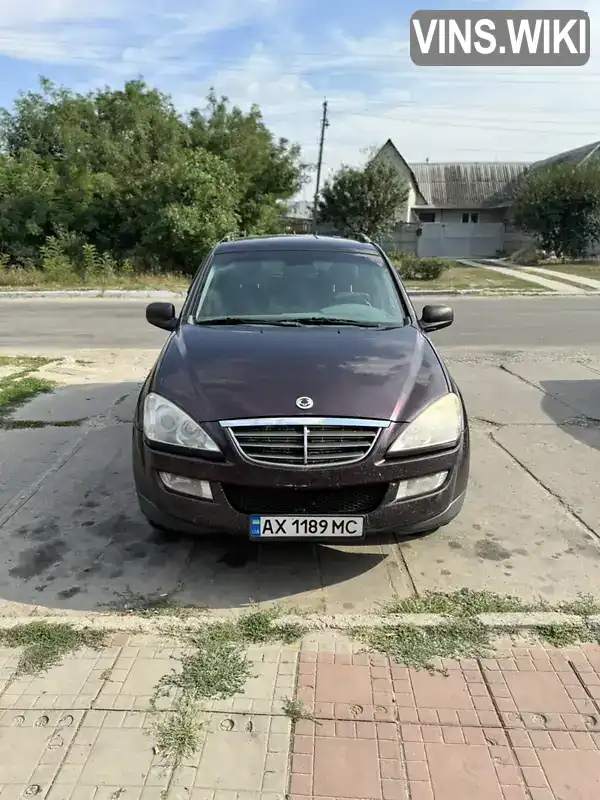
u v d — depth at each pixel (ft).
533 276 82.07
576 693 8.50
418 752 7.57
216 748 7.59
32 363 28.43
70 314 47.24
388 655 9.23
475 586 10.95
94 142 82.84
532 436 18.56
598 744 7.70
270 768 7.34
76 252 76.02
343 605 10.45
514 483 15.20
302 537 10.21
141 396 11.82
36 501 14.01
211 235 73.67
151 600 10.55
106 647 9.34
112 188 77.41
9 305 53.88
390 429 10.19
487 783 7.17
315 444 9.98
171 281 71.41
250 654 9.24
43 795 6.94
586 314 47.24
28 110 101.65
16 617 9.95
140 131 83.71
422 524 10.62
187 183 74.90
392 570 11.48
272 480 9.89
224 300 14.52
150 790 7.03
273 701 8.34
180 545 12.26
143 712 8.13
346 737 7.78
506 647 9.39
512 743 7.72
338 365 11.32
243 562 11.74
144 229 77.41
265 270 15.30
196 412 10.39
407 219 139.03
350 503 10.28
